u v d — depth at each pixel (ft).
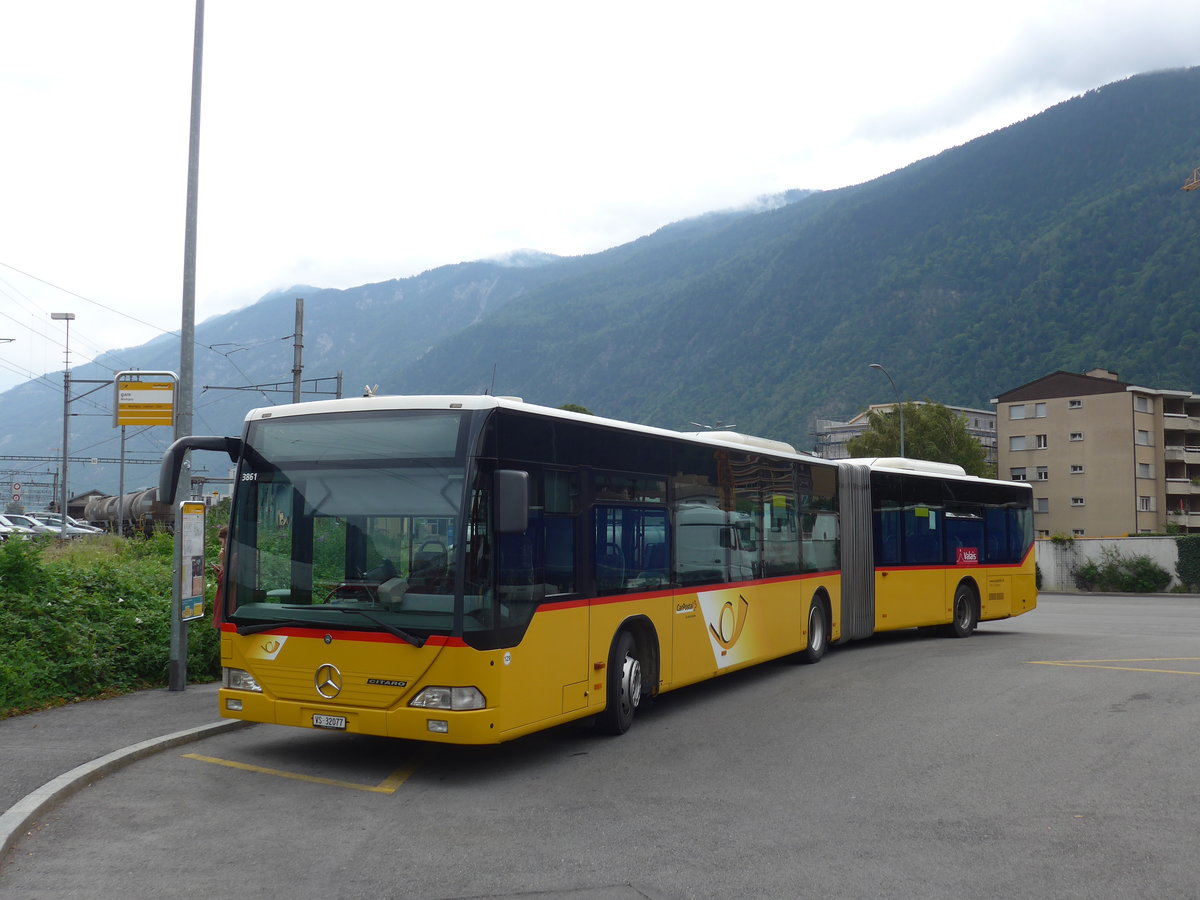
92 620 39.86
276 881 18.54
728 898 17.72
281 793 25.07
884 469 59.57
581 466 30.83
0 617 36.60
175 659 37.52
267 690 27.68
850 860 19.88
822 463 52.65
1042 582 197.77
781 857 20.08
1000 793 25.16
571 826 22.35
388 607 26.43
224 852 20.25
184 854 20.10
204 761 28.22
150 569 53.93
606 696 31.68
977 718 35.27
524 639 27.40
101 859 19.74
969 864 19.61
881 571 58.39
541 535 28.63
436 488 26.50
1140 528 262.26
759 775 27.22
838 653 56.03
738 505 42.52
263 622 27.78
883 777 26.91
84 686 36.35
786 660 51.52
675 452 36.91
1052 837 21.42
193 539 38.32
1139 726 33.63
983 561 68.23
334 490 27.55
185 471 51.52
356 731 26.43
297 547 27.81
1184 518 266.98
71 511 247.91
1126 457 263.29
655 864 19.65
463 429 26.68
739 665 41.68
